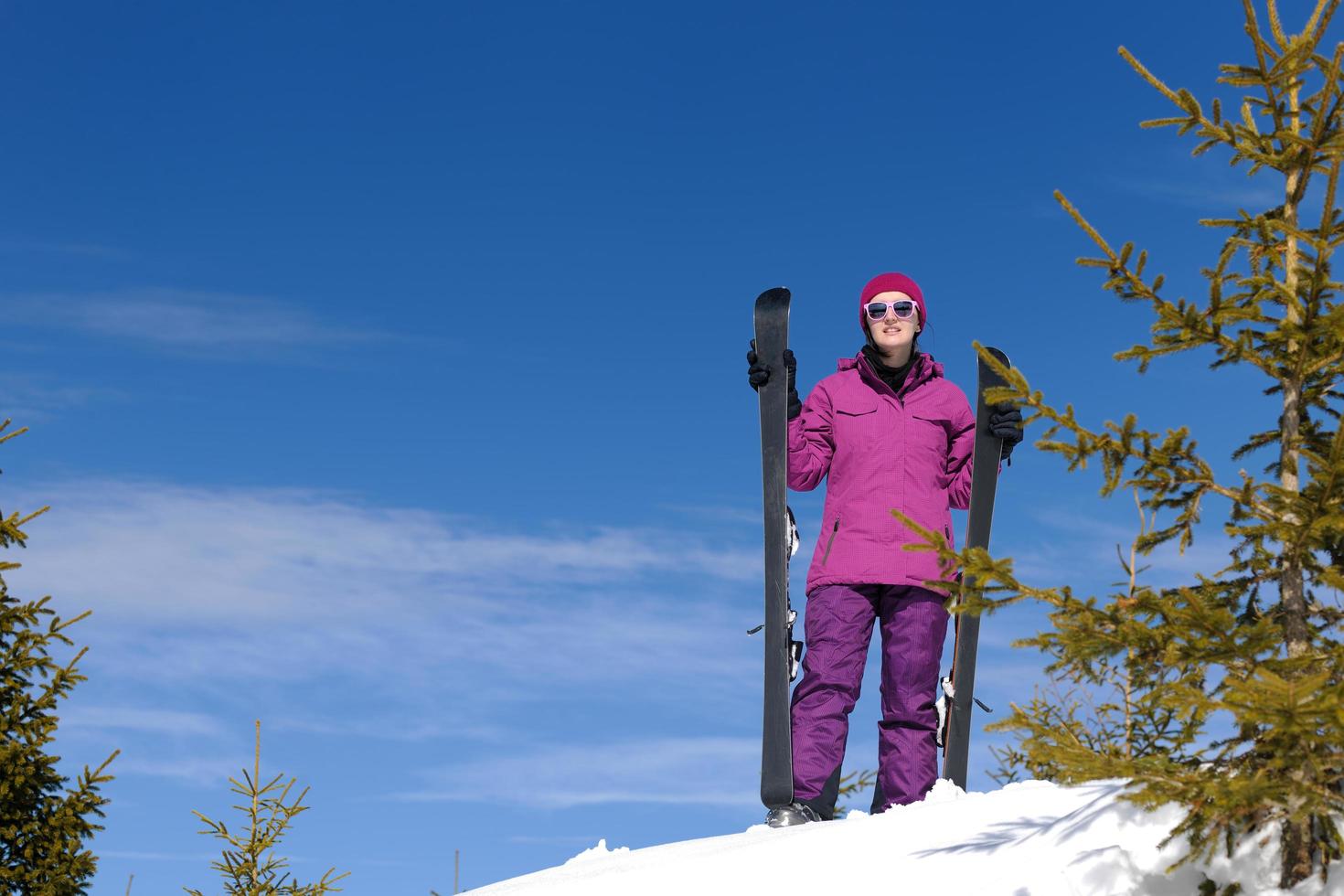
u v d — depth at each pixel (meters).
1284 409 2.99
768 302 5.55
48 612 5.73
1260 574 2.95
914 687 5.05
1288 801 2.57
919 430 5.30
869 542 5.16
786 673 5.11
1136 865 2.94
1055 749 2.74
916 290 5.44
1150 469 2.92
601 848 4.94
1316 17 2.93
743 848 3.98
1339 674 2.74
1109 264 2.94
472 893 4.76
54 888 5.39
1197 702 2.51
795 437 5.43
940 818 3.85
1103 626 2.79
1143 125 3.14
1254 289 2.97
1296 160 2.98
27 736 5.56
